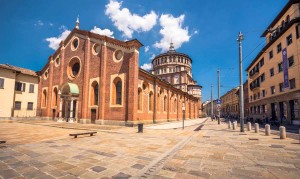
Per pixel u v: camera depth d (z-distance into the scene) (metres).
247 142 9.55
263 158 6.16
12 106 27.70
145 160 5.91
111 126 18.31
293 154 6.75
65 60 27.22
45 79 30.88
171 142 9.53
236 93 61.88
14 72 28.28
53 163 5.41
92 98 22.48
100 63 22.14
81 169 4.91
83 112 22.23
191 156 6.45
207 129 17.75
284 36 23.61
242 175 4.51
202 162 5.67
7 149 7.22
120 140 10.02
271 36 29.28
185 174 4.58
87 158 6.05
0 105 26.31
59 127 17.05
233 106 66.88
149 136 11.89
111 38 21.66
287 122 22.72
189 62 64.06
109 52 21.77
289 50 22.30
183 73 56.91
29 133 12.30
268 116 29.19
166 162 5.65
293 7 22.53
